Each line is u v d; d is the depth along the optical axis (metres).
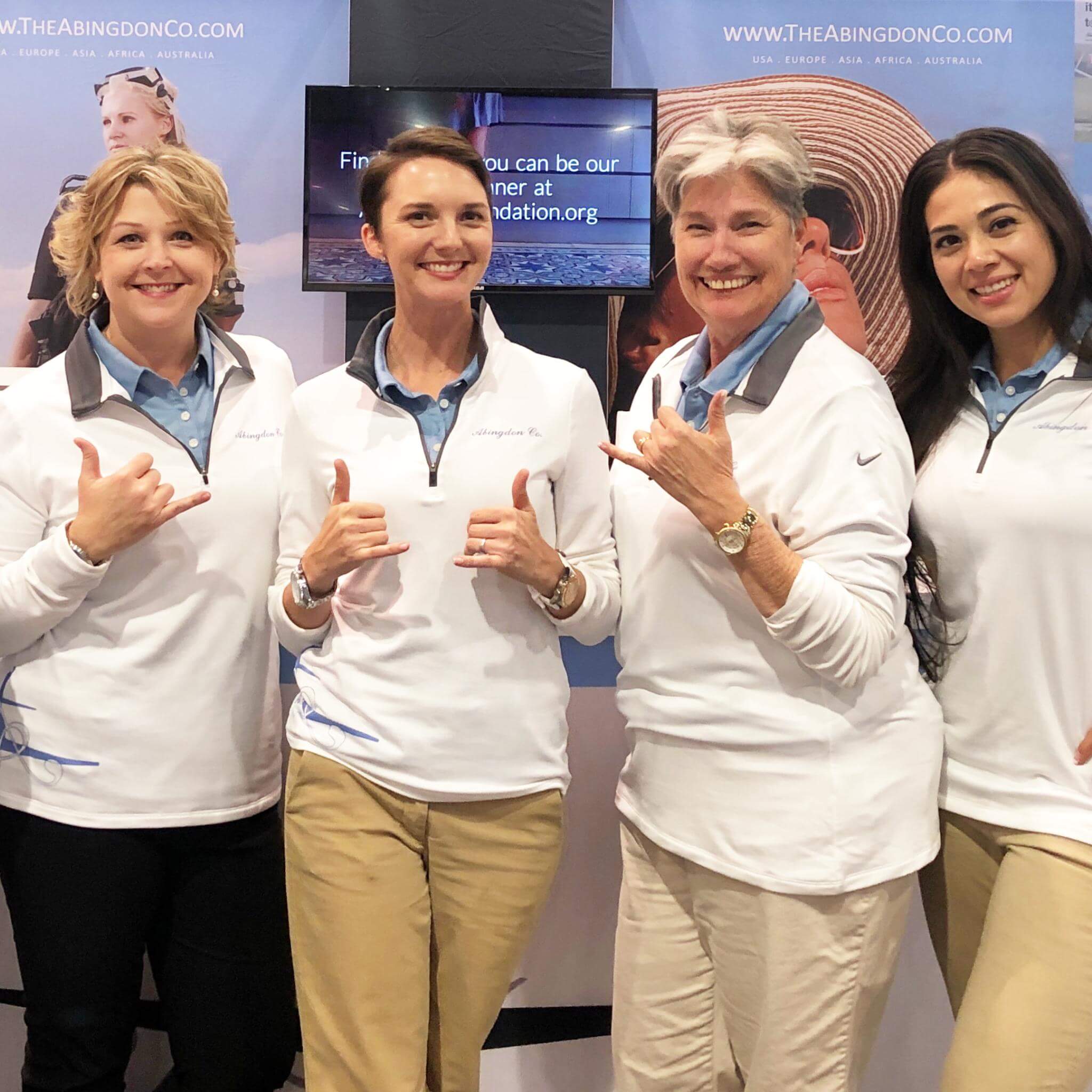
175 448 1.77
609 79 2.46
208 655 1.77
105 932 1.76
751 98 2.51
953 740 1.67
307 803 1.62
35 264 2.47
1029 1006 1.49
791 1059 1.54
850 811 1.51
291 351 2.51
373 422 1.62
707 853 1.58
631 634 1.68
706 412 1.63
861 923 1.52
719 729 1.56
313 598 1.59
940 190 1.63
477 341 1.64
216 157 2.49
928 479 1.67
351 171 2.37
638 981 1.74
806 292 1.64
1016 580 1.56
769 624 1.46
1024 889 1.55
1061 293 1.58
